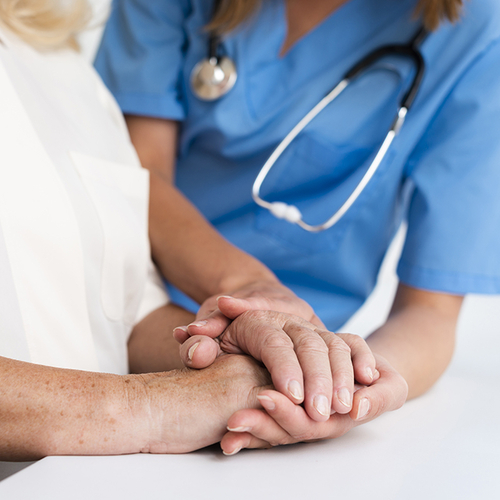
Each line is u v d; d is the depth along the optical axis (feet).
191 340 1.61
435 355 2.40
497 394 2.30
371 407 1.53
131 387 1.49
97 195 2.11
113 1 3.65
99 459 1.38
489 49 2.98
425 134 3.11
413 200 3.04
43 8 2.29
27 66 2.19
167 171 3.39
